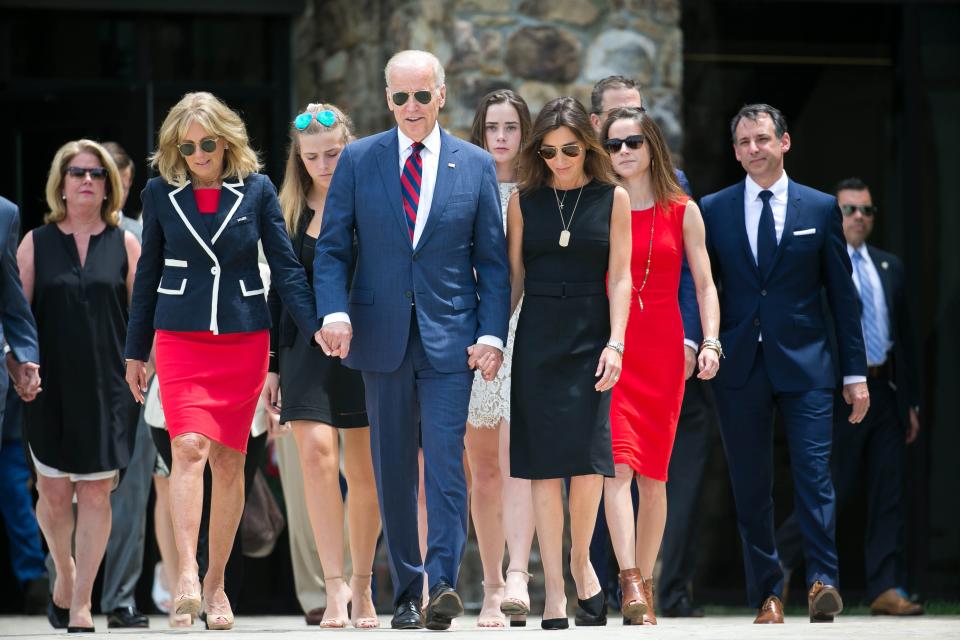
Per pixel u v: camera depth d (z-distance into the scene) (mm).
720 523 37219
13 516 35812
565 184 21922
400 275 21312
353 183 21656
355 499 25203
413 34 34094
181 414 22516
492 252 21578
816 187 37812
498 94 25766
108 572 30047
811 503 26000
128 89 36531
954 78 37906
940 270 37906
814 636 19547
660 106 35062
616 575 31703
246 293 22938
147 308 23156
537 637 19312
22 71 37188
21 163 36938
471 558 33219
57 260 26453
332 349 21203
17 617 35469
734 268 26375
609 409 21750
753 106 26641
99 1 36844
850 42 37812
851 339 26609
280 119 38219
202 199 22953
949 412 37688
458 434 21219
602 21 34781
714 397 26703
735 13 37219
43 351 26250
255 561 36688
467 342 21328
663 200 24078
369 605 25359
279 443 30875
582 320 21500
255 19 38188
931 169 37938
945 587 37438
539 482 21562
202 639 20562
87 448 26062
